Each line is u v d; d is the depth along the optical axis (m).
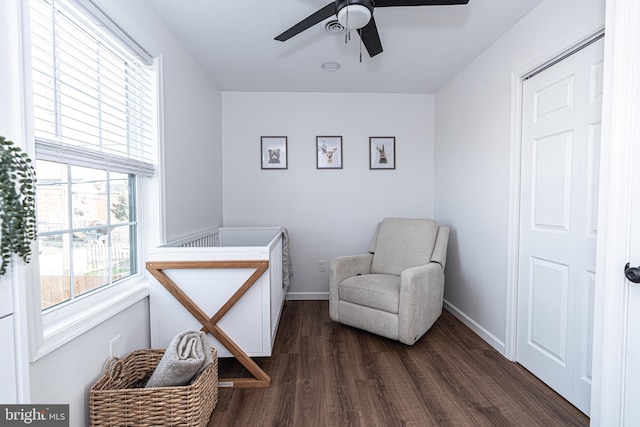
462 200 2.71
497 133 2.18
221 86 3.06
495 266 2.21
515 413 1.53
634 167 1.09
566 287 1.63
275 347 2.25
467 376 1.86
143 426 1.30
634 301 1.10
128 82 1.68
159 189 1.85
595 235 1.46
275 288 2.19
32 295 1.03
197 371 1.41
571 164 1.59
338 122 3.29
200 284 1.76
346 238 3.33
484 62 2.34
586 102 1.50
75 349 1.23
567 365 1.62
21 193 0.91
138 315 1.68
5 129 0.89
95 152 1.36
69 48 1.28
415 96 3.31
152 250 1.72
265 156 3.26
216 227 3.03
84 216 1.40
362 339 2.38
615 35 1.13
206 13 1.85
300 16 1.89
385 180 3.33
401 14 1.88
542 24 1.74
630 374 1.11
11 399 0.88
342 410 1.56
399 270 2.71
